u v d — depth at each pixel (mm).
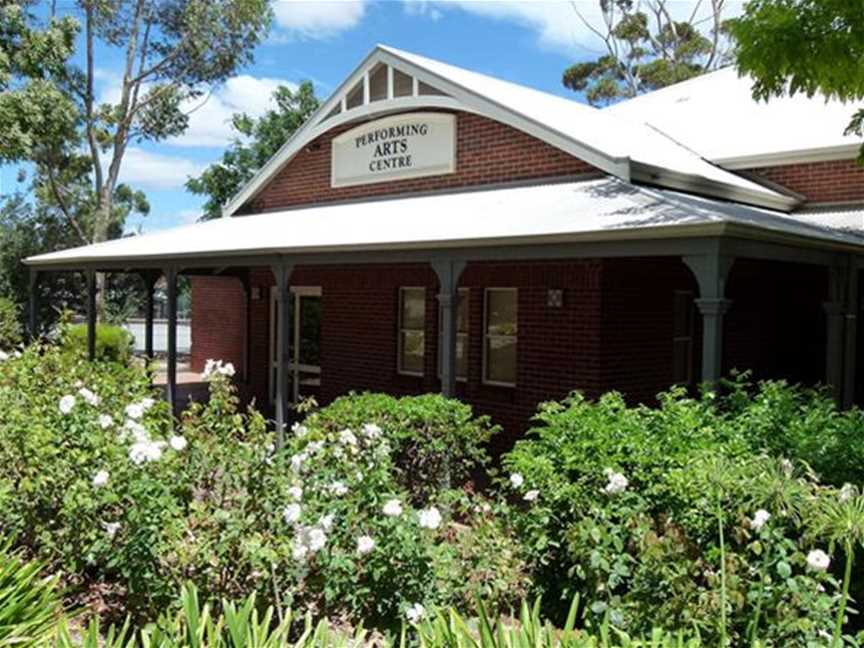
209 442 5320
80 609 4223
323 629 3121
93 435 5348
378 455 5266
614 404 5668
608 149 10961
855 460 5047
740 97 15719
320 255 10578
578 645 2758
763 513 3910
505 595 5020
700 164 12461
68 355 8414
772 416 5660
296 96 30875
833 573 4418
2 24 17547
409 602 4520
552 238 8047
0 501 5160
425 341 12797
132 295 32031
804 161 12195
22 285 27078
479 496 5836
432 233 9461
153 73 28234
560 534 4934
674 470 4648
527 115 11695
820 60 7109
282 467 5047
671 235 7320
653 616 4188
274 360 16188
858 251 9125
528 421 11273
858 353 12336
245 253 11125
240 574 4676
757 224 7328
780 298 13367
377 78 14109
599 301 10516
